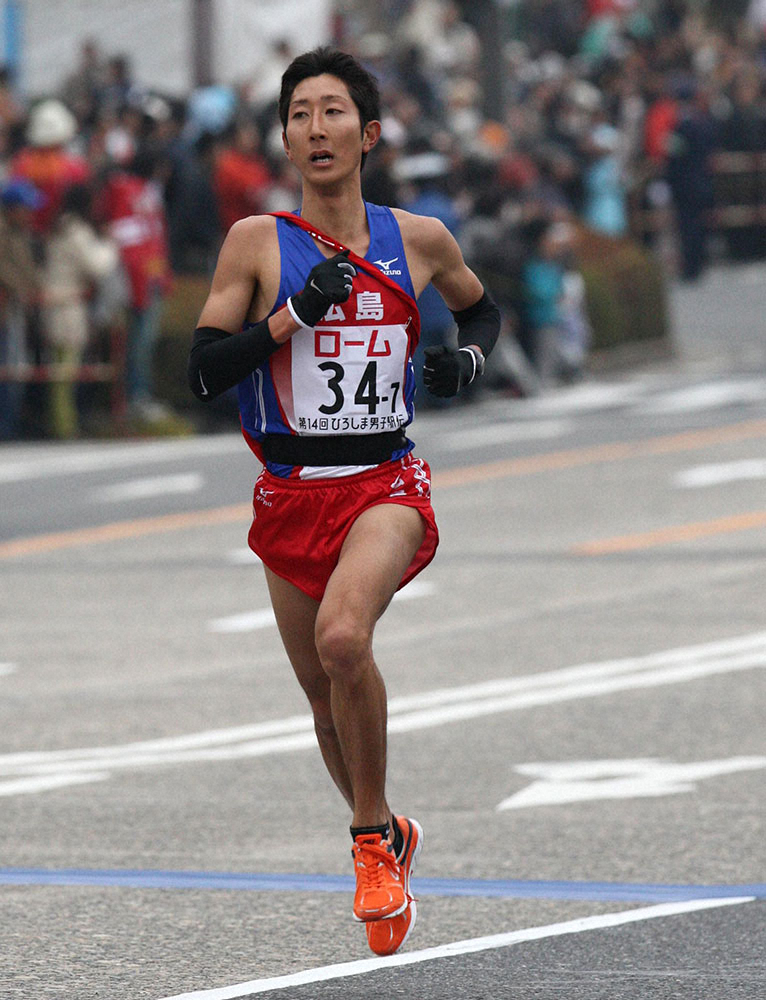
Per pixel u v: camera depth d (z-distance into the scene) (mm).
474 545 43562
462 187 71312
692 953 18922
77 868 22047
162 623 36531
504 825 23641
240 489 52375
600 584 39062
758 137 103188
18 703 30469
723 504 48094
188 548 44375
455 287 19422
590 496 49750
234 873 21797
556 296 70000
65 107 74062
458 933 19641
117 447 60375
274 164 68500
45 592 39688
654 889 21062
